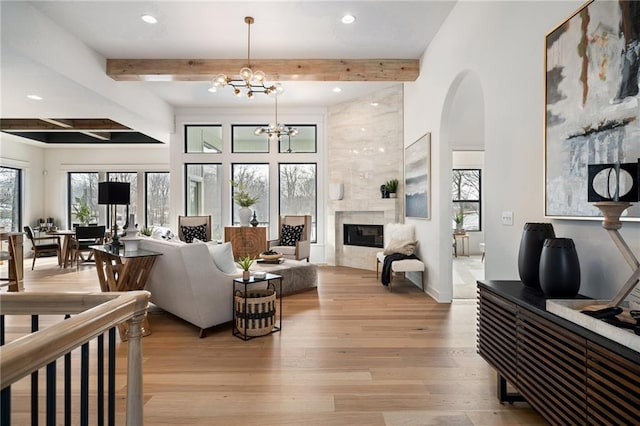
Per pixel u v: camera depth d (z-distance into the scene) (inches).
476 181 350.9
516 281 88.0
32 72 147.5
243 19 147.0
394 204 228.5
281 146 285.4
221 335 123.0
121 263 134.5
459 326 131.3
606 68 64.0
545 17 84.1
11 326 132.5
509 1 100.2
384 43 172.1
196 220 265.9
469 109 185.9
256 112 281.1
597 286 69.3
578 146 71.2
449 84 147.6
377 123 242.8
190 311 124.0
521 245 81.1
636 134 57.9
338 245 272.8
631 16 58.8
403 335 122.3
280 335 122.6
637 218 58.8
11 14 123.3
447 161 163.3
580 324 54.1
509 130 100.5
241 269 173.2
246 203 265.1
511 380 72.7
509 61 100.3
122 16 142.9
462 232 333.7
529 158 91.2
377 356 105.1
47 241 325.1
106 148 340.5
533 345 64.9
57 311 48.3
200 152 284.4
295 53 180.5
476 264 279.6
